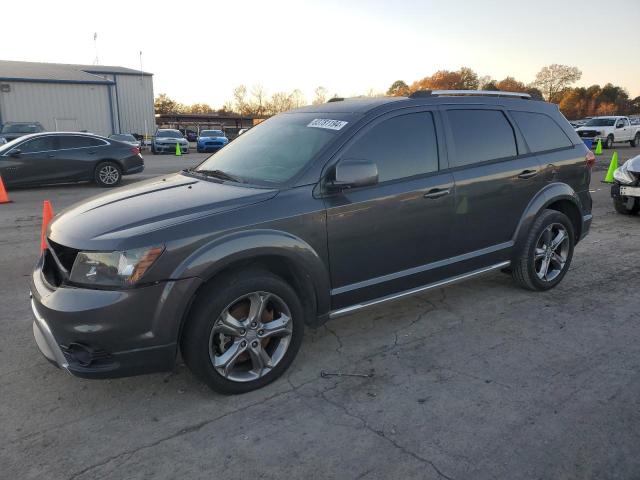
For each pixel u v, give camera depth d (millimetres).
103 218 3213
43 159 12773
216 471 2635
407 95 4344
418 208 3953
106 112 33844
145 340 2965
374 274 3852
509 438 2863
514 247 4758
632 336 4152
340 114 3988
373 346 4020
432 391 3361
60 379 3555
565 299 4973
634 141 31547
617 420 3020
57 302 2936
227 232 3135
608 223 8625
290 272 3559
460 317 4559
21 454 2775
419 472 2605
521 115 4844
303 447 2812
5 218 9094
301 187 3477
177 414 3139
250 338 3301
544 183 4871
